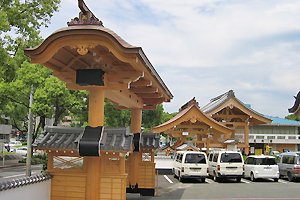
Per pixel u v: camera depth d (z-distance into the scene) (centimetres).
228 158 2408
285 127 5484
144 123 5200
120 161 992
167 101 1675
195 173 2339
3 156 3941
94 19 911
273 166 2441
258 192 1869
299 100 1188
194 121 2564
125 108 1644
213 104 3688
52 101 3372
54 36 884
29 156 2234
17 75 2975
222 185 2205
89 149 938
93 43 882
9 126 5431
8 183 812
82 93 3625
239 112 3319
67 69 1041
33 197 923
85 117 3894
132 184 1594
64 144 982
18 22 2580
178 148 3316
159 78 1285
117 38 872
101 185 991
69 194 1009
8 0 2508
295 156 2467
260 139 5297
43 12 2720
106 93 1177
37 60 919
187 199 1594
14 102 3494
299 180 2478
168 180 2494
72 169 1025
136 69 1009
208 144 2922
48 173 1016
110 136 986
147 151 1634
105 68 1012
